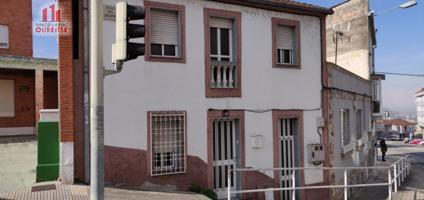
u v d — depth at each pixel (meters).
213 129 12.11
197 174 11.43
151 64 10.83
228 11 12.19
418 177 20.44
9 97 20.50
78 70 10.00
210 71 11.85
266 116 12.84
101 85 5.79
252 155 12.49
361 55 25.89
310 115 13.91
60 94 9.79
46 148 10.25
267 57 12.97
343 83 16.44
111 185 10.13
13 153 14.38
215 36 12.20
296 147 13.65
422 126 92.44
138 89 10.60
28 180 10.26
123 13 5.75
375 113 26.88
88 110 10.02
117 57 5.80
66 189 9.22
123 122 10.35
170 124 11.11
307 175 13.65
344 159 16.05
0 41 21.56
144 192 10.00
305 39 13.93
